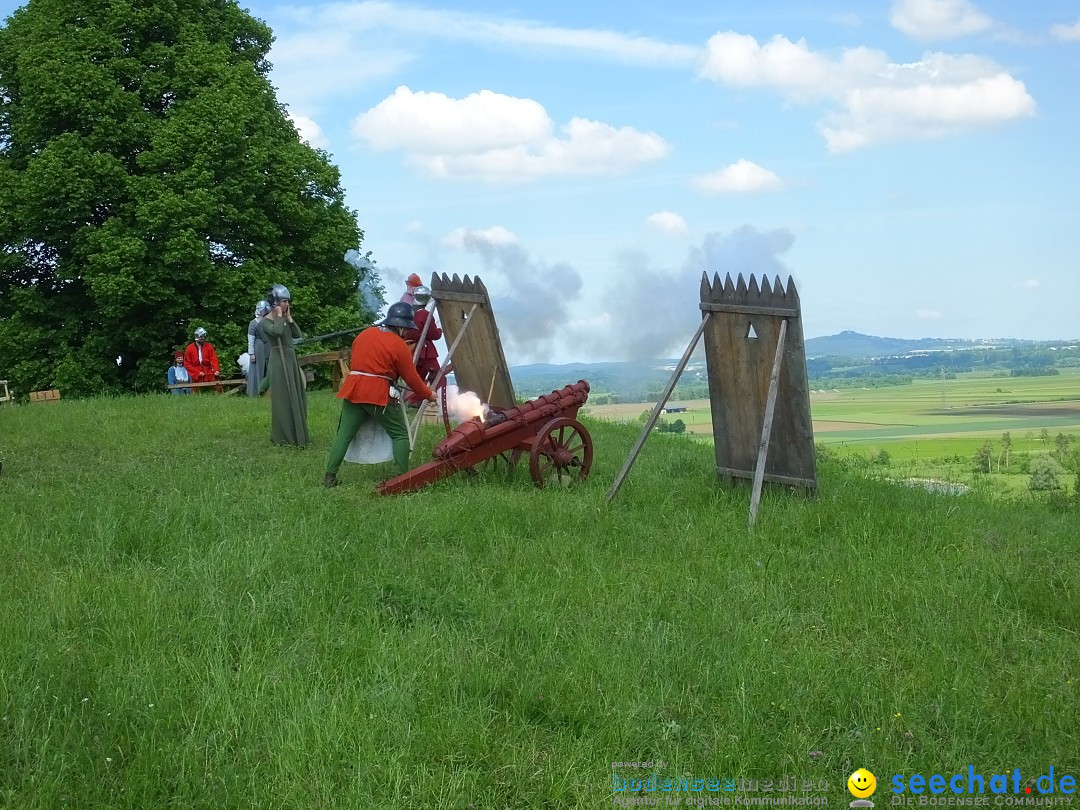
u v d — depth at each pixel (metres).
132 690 5.41
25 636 6.07
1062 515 11.34
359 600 6.97
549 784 4.75
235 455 13.38
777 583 7.69
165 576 7.44
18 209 28.12
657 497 10.62
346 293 33.31
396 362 11.26
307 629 6.43
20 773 4.67
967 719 5.38
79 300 30.56
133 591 6.87
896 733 5.28
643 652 6.14
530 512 9.59
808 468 10.57
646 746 5.13
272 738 5.00
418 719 5.25
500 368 13.17
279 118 32.75
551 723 5.34
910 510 10.23
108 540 8.16
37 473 12.02
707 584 7.55
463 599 7.00
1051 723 5.38
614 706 5.44
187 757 4.82
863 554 8.45
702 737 5.23
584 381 11.84
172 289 28.47
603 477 11.94
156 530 8.54
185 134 28.61
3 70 30.53
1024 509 11.72
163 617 6.45
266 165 30.56
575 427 11.62
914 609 7.05
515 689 5.61
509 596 7.26
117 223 27.91
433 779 4.73
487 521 9.28
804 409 10.46
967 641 6.53
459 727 5.13
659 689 5.66
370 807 4.49
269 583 7.20
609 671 5.81
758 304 10.54
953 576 7.83
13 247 29.33
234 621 6.45
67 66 28.42
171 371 24.38
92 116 28.41
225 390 27.19
